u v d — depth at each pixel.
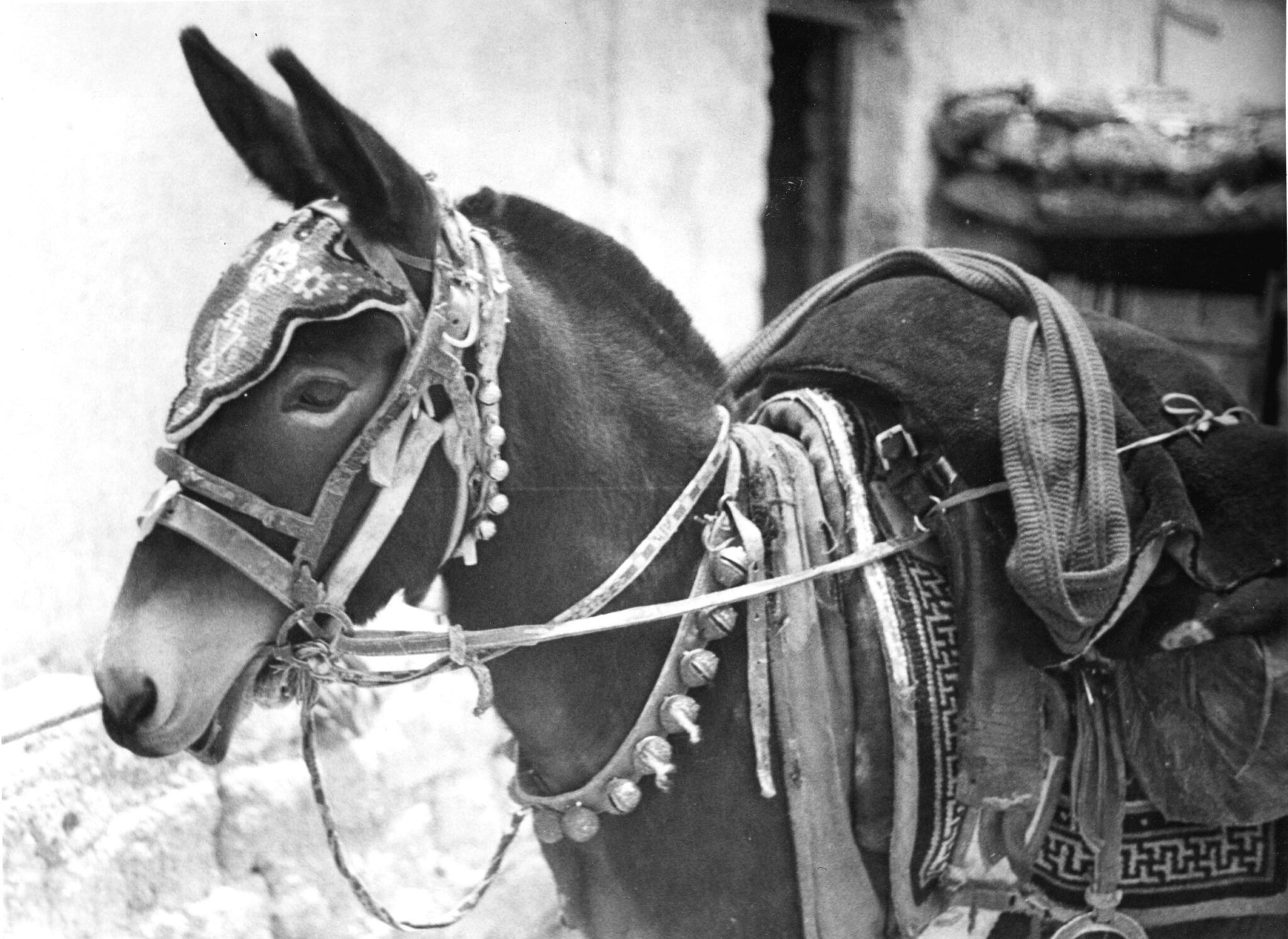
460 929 2.31
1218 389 1.65
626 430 1.42
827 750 1.41
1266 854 1.63
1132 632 1.52
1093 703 1.54
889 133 2.54
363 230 1.23
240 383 1.18
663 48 2.43
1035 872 1.61
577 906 1.52
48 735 1.74
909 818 1.43
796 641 1.41
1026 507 1.41
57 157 1.83
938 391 1.49
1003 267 1.58
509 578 1.37
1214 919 1.67
